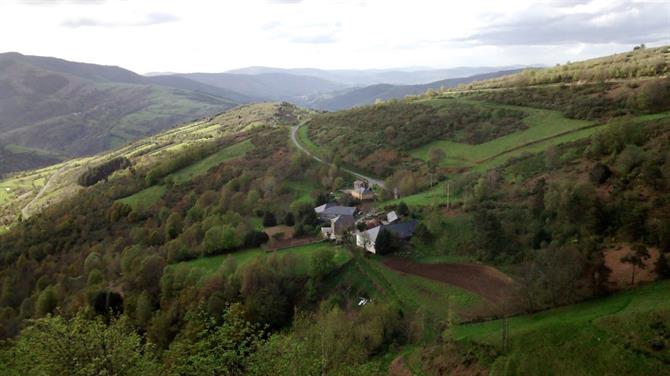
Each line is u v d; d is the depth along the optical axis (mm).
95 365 31656
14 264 129125
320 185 141875
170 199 146625
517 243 77625
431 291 72125
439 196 104812
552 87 154875
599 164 80938
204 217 123438
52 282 114312
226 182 148000
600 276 55781
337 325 59875
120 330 36219
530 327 52344
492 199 92188
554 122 126750
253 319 73875
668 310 45938
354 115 197125
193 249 103875
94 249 124250
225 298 78125
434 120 157875
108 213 146375
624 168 78062
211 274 86375
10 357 36594
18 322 95000
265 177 141875
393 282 77438
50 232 144750
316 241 100375
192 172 168125
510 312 59469
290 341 35844
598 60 192000
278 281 81125
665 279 53406
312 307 77562
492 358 50844
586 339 46844
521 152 113812
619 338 45219
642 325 45469
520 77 199500
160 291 90750
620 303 51406
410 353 59250
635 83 128125
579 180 84125
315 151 168125
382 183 133625
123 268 105188
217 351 33156
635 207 67062
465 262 79188
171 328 76188
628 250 62844
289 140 183875
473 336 55781
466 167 120125
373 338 62281
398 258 85000
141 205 144875
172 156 189250
